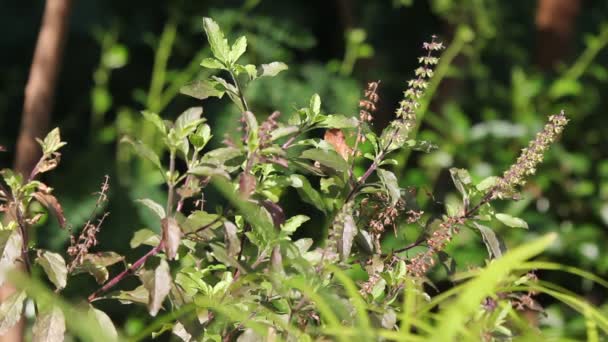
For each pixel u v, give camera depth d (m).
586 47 10.01
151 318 6.79
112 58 8.63
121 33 9.03
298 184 2.64
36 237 7.23
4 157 8.99
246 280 2.59
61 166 8.46
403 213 2.93
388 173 2.74
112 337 2.55
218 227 2.70
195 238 2.69
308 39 8.63
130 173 8.00
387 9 9.54
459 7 8.95
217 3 8.86
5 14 9.29
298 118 2.78
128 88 9.04
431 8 9.27
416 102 2.80
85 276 6.64
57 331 2.55
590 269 7.48
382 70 9.27
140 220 7.73
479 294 1.83
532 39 9.93
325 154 2.65
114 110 9.01
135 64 9.09
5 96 9.06
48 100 6.77
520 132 7.91
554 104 8.15
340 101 8.33
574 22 8.83
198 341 2.65
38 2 9.36
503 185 2.77
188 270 2.77
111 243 7.60
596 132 8.05
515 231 7.36
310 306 2.44
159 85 8.38
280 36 8.53
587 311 2.26
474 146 7.98
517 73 8.32
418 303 2.65
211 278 2.85
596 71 8.27
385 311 2.53
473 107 8.82
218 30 2.75
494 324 2.47
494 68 9.68
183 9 8.72
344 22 9.25
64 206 7.69
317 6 9.48
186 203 7.07
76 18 9.16
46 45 6.78
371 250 2.76
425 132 8.09
